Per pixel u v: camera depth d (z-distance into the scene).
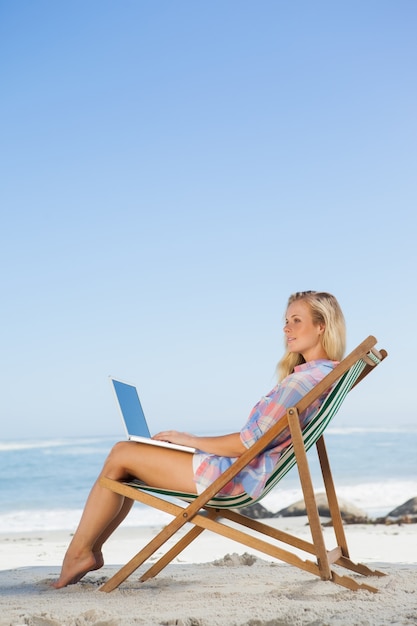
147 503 3.14
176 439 3.21
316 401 3.07
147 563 4.43
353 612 2.67
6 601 3.07
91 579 3.56
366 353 2.92
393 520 7.96
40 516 12.38
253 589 3.24
